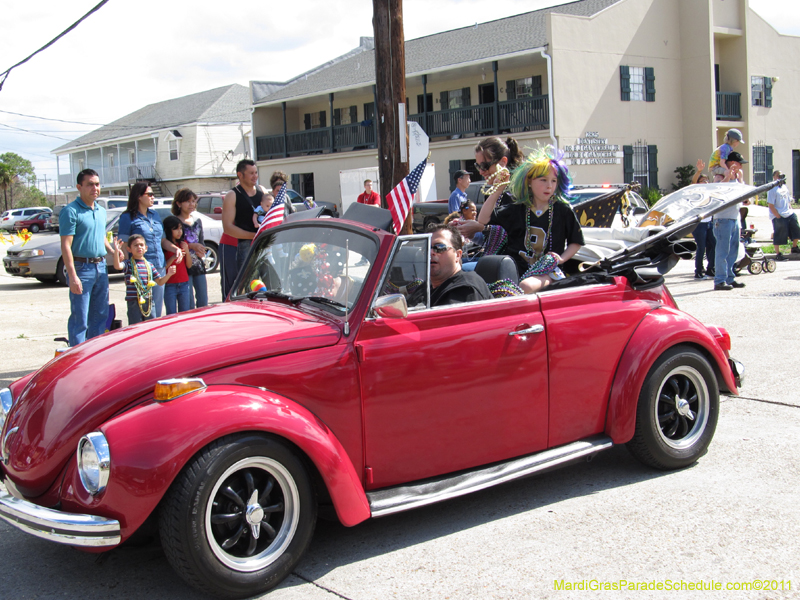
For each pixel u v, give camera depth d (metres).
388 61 7.78
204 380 3.10
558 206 4.96
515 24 27.94
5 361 7.73
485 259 4.47
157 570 3.37
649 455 4.24
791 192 31.55
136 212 7.27
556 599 2.96
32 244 15.32
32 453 3.12
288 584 3.17
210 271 17.27
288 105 34.34
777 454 4.54
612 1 25.97
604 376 4.14
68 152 56.44
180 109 46.91
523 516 3.81
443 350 3.61
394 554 3.43
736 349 7.27
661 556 3.29
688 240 4.51
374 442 3.45
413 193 3.91
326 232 3.89
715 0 27.28
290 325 3.45
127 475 2.80
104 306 7.27
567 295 4.06
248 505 3.04
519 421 3.87
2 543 3.73
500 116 24.64
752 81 29.38
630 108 25.12
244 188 7.57
